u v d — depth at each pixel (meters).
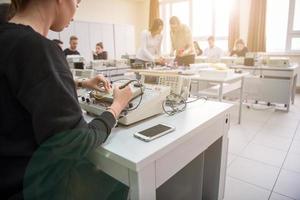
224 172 1.39
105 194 0.83
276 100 3.84
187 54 3.22
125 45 7.57
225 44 6.44
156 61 3.06
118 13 7.58
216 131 1.14
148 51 3.22
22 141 0.61
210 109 1.15
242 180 1.81
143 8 8.01
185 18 7.03
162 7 7.45
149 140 0.78
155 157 0.71
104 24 6.89
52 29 0.75
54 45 0.63
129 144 0.77
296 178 1.81
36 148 0.62
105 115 0.77
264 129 2.92
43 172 0.64
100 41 6.85
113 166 0.77
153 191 0.76
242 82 3.13
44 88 0.56
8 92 0.59
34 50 0.57
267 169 1.95
